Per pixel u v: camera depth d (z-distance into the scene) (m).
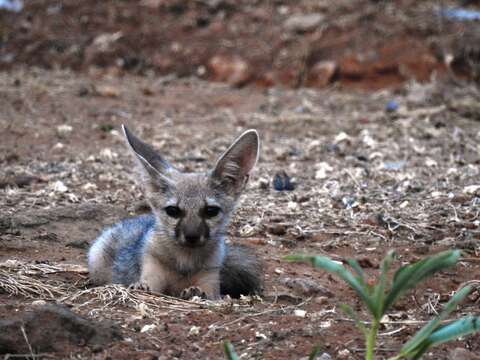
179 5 25.75
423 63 22.48
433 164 15.09
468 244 11.23
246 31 24.61
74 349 7.18
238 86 22.98
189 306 8.57
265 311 8.44
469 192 13.27
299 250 11.28
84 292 8.80
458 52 22.62
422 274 5.89
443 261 5.83
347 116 19.22
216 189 9.48
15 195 13.15
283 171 14.03
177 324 7.96
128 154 15.89
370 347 6.04
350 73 22.67
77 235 11.61
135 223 10.43
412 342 6.01
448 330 5.96
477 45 22.67
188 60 24.03
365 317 8.44
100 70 23.88
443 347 7.53
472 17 23.92
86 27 25.31
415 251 11.16
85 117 18.66
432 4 24.77
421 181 14.04
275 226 11.99
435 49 22.80
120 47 24.47
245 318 8.19
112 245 10.16
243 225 12.23
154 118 18.94
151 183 9.46
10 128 17.33
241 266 9.77
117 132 17.48
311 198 13.37
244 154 9.67
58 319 7.29
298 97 21.47
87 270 10.08
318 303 9.01
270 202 13.19
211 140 17.14
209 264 9.38
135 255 9.63
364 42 23.30
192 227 9.04
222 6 25.70
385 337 7.83
